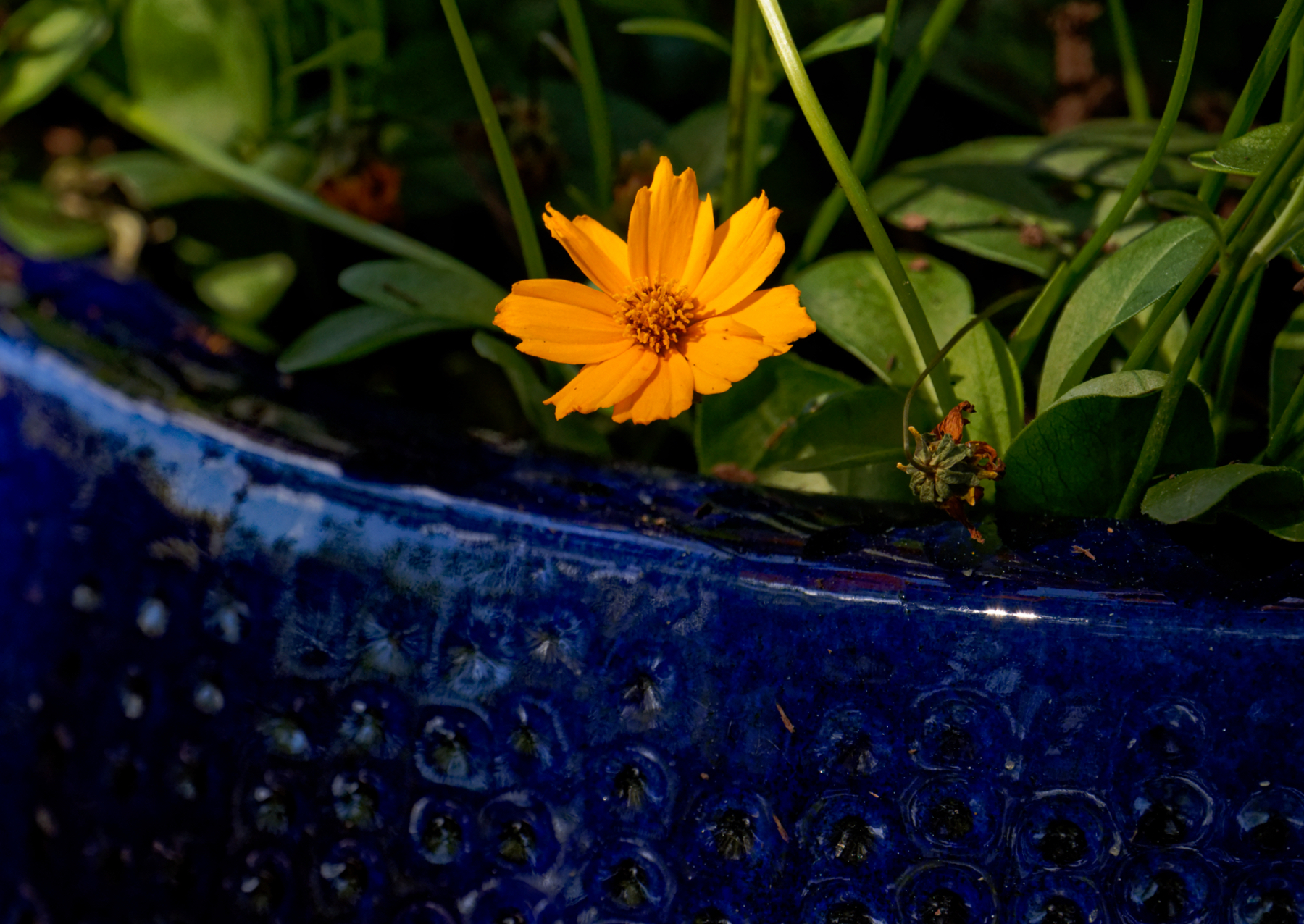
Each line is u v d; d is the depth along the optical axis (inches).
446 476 18.3
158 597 18.8
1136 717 17.5
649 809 18.0
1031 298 20.6
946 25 20.2
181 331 19.5
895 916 17.9
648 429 20.7
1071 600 17.5
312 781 18.6
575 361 18.4
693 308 18.4
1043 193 20.7
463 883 18.4
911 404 19.2
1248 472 17.5
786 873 17.9
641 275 18.5
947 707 17.6
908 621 17.6
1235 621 17.4
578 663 18.0
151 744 19.1
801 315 18.0
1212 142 20.7
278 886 18.8
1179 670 17.4
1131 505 18.1
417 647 18.2
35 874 20.0
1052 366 18.9
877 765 17.7
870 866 17.9
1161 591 17.5
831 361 20.9
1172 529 17.9
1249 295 18.9
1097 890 17.8
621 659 17.9
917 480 18.0
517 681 18.1
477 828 18.3
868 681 17.7
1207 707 17.4
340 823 18.6
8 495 19.7
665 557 17.8
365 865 18.5
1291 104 19.1
